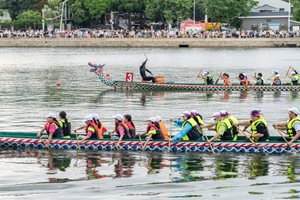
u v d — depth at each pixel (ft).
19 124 166.61
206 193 100.07
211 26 617.62
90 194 99.50
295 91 255.70
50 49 563.89
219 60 437.17
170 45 583.17
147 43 585.63
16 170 113.70
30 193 99.86
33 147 130.82
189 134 128.16
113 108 201.46
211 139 127.03
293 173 111.55
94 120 130.52
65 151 128.16
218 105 211.20
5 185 104.12
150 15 643.45
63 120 132.98
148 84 259.19
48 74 336.90
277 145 126.00
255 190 101.50
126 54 495.41
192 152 127.13
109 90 257.96
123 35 595.88
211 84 255.50
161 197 98.12
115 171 113.09
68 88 266.16
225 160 120.98
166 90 257.34
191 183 105.60
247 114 189.47
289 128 126.82
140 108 201.98
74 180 107.24
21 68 377.71
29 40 592.60
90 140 129.70
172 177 109.19
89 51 536.01
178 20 640.58
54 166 116.47
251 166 116.47
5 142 131.75
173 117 181.06
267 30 629.10
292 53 504.43
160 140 128.36
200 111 195.93
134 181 106.63
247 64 404.77
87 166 116.57
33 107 202.90
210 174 111.04
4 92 249.55
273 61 426.51
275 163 118.62
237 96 238.48
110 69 368.89
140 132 153.79
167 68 377.09
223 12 626.64
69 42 590.55
